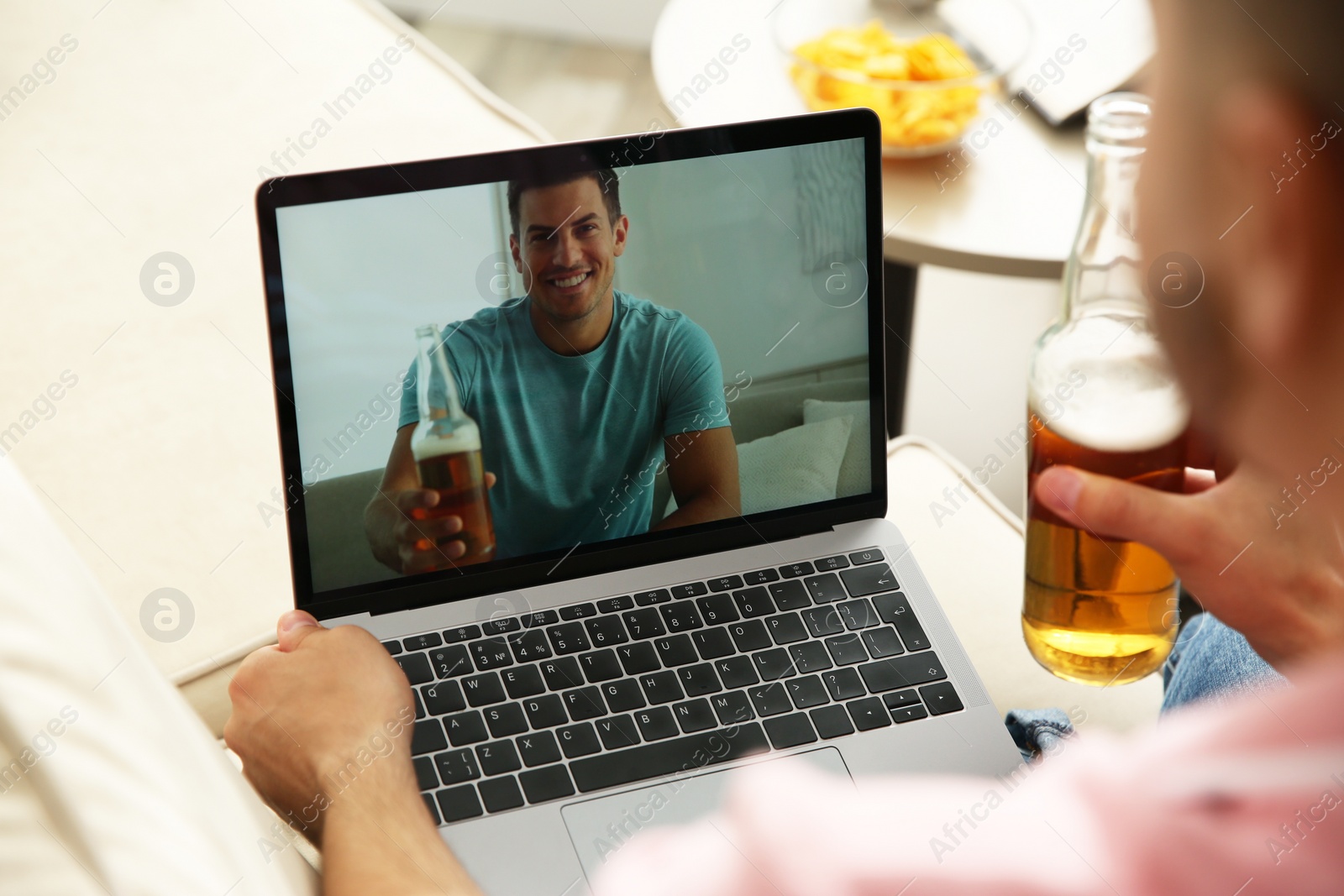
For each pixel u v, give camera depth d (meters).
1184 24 0.22
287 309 0.68
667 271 0.72
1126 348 0.66
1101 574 0.71
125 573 0.87
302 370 0.69
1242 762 0.31
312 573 0.71
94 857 0.31
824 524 0.79
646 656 0.71
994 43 1.23
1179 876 0.31
